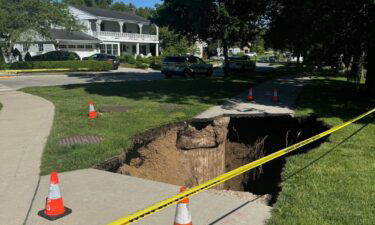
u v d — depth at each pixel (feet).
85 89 52.80
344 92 50.06
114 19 151.64
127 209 14.64
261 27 73.67
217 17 69.41
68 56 108.37
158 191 16.52
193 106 37.42
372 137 25.54
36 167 19.30
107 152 22.09
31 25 89.56
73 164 19.90
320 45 45.50
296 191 16.37
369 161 20.54
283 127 34.53
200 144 31.89
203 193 16.40
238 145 34.65
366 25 35.86
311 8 37.81
